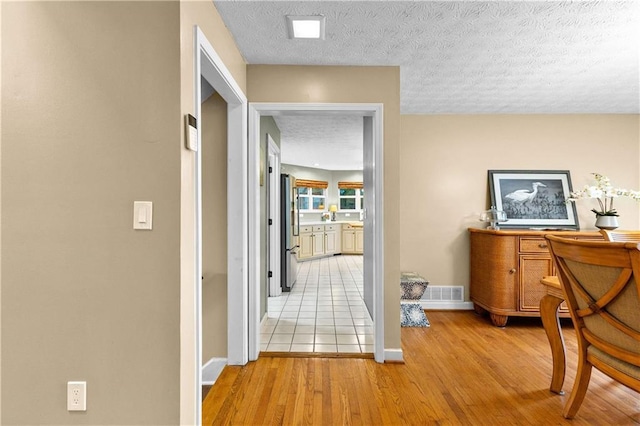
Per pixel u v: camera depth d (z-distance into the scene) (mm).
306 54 2305
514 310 3184
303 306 3965
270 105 2459
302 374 2293
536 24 1909
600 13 1791
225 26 1935
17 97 1276
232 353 2416
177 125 1290
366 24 1931
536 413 1867
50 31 1281
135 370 1290
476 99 3256
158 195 1286
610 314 1544
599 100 3275
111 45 1287
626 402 1974
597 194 3189
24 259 1282
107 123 1285
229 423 1775
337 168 8789
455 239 3791
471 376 2281
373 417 1826
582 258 1558
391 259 2480
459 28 1968
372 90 2482
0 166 1275
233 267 2406
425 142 3791
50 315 1285
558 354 2059
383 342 2479
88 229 1285
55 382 1289
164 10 1295
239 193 2395
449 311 3754
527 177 3734
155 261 1287
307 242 7695
